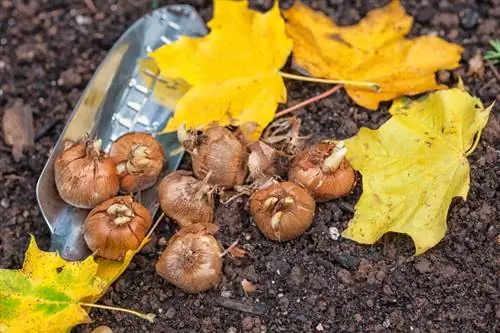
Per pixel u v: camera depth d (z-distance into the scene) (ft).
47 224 2.38
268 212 2.28
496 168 2.36
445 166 2.29
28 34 2.64
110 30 2.62
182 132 2.32
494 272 2.28
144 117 2.44
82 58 2.60
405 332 2.25
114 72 2.47
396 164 2.31
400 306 2.27
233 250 2.33
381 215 2.29
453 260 2.30
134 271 2.33
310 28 2.48
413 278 2.29
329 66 2.46
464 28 2.56
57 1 2.67
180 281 2.26
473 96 2.45
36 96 2.56
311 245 2.33
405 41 2.47
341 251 2.32
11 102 2.56
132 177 2.34
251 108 2.39
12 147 2.51
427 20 2.57
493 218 2.33
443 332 2.25
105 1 2.67
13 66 2.60
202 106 2.38
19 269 2.37
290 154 2.35
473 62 2.49
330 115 2.45
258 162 2.33
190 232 2.27
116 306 2.30
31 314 2.21
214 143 2.31
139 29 2.51
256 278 2.31
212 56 2.42
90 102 2.43
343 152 2.26
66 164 2.31
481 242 2.31
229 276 2.31
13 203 2.45
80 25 2.64
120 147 2.35
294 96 2.48
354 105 2.46
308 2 2.63
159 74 2.47
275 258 2.32
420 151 2.31
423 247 2.26
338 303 2.28
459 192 2.27
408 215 2.28
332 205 2.35
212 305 2.29
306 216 2.28
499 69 2.49
